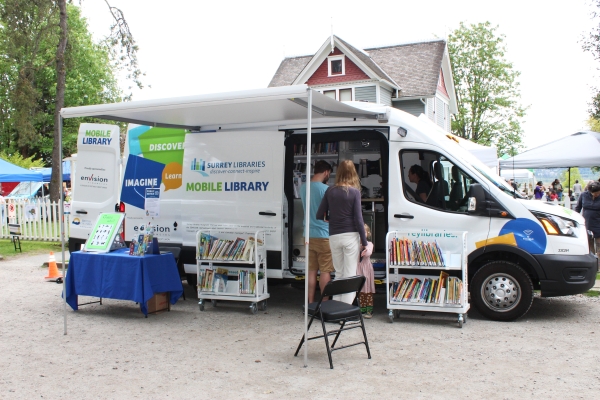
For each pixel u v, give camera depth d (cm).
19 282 1029
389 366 521
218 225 788
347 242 643
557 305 777
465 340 606
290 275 770
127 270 711
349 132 738
